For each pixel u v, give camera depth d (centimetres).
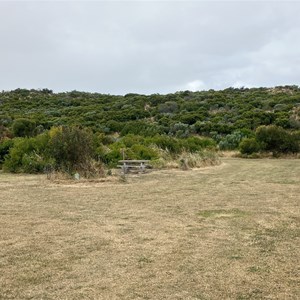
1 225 713
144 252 559
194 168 1870
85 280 458
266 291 427
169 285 443
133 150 2038
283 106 4559
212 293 422
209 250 569
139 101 5384
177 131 3684
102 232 667
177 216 789
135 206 897
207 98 5634
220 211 838
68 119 4175
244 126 3784
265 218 768
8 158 1762
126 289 433
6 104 5597
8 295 418
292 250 568
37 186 1219
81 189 1162
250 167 1942
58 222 738
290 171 1731
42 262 518
